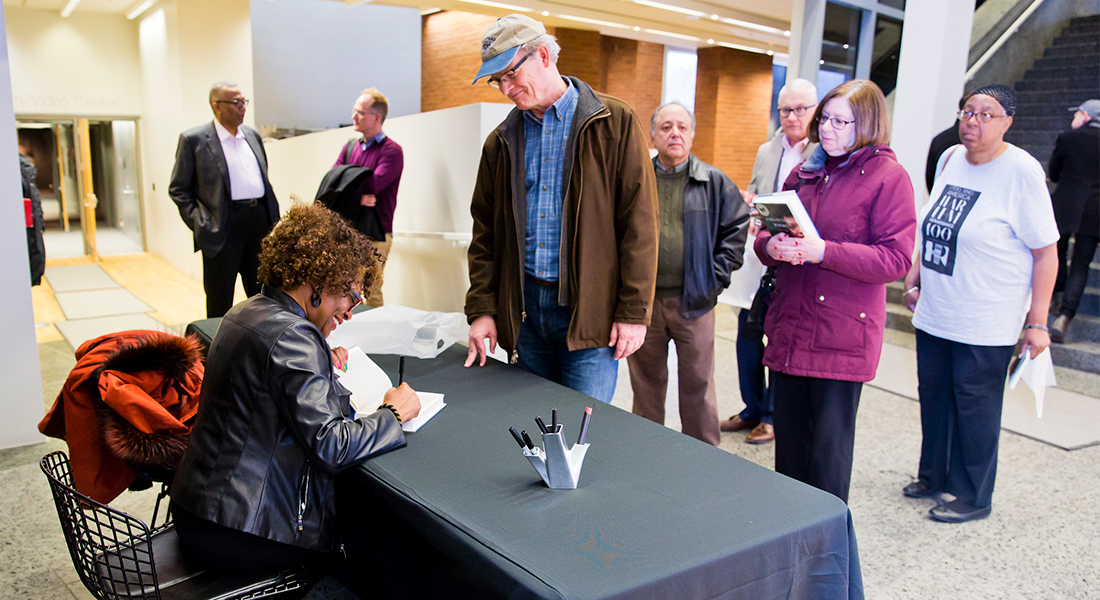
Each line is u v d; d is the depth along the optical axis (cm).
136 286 791
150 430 167
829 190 228
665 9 727
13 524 261
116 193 1042
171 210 901
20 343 321
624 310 216
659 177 295
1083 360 430
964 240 262
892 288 556
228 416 154
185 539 158
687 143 287
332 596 222
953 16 404
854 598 144
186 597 149
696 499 141
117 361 172
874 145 219
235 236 413
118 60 1003
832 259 212
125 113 1018
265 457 154
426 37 1270
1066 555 253
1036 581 236
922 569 243
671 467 155
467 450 164
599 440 170
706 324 298
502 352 333
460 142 357
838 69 498
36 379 326
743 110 1340
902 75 423
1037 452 344
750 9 730
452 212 371
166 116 878
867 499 295
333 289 160
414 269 413
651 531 128
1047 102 402
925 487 296
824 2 479
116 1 885
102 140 1028
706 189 292
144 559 163
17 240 315
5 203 310
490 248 239
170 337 183
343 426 154
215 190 398
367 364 201
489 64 204
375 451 159
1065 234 419
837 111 216
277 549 156
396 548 154
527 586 111
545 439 141
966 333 265
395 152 396
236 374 153
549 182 219
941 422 286
